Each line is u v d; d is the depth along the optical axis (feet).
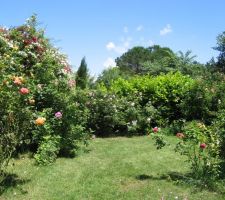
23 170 27.61
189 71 98.02
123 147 39.14
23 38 36.83
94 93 48.78
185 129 27.48
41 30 38.24
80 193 23.25
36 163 29.78
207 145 26.14
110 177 26.99
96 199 22.35
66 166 29.63
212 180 25.03
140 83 54.39
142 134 49.47
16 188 23.53
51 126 32.89
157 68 107.65
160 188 24.47
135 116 49.37
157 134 28.19
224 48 100.63
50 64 36.27
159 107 53.01
